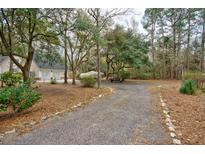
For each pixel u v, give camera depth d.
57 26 10.58
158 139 4.12
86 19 11.75
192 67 31.61
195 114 6.25
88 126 5.02
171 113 6.42
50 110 6.82
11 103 6.01
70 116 6.05
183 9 27.25
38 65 29.78
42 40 11.98
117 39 23.61
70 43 17.36
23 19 9.72
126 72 26.16
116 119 5.70
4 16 9.29
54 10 9.68
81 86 15.93
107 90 13.70
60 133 4.49
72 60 18.84
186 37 30.14
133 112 6.63
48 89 13.05
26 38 10.95
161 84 20.20
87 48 18.55
